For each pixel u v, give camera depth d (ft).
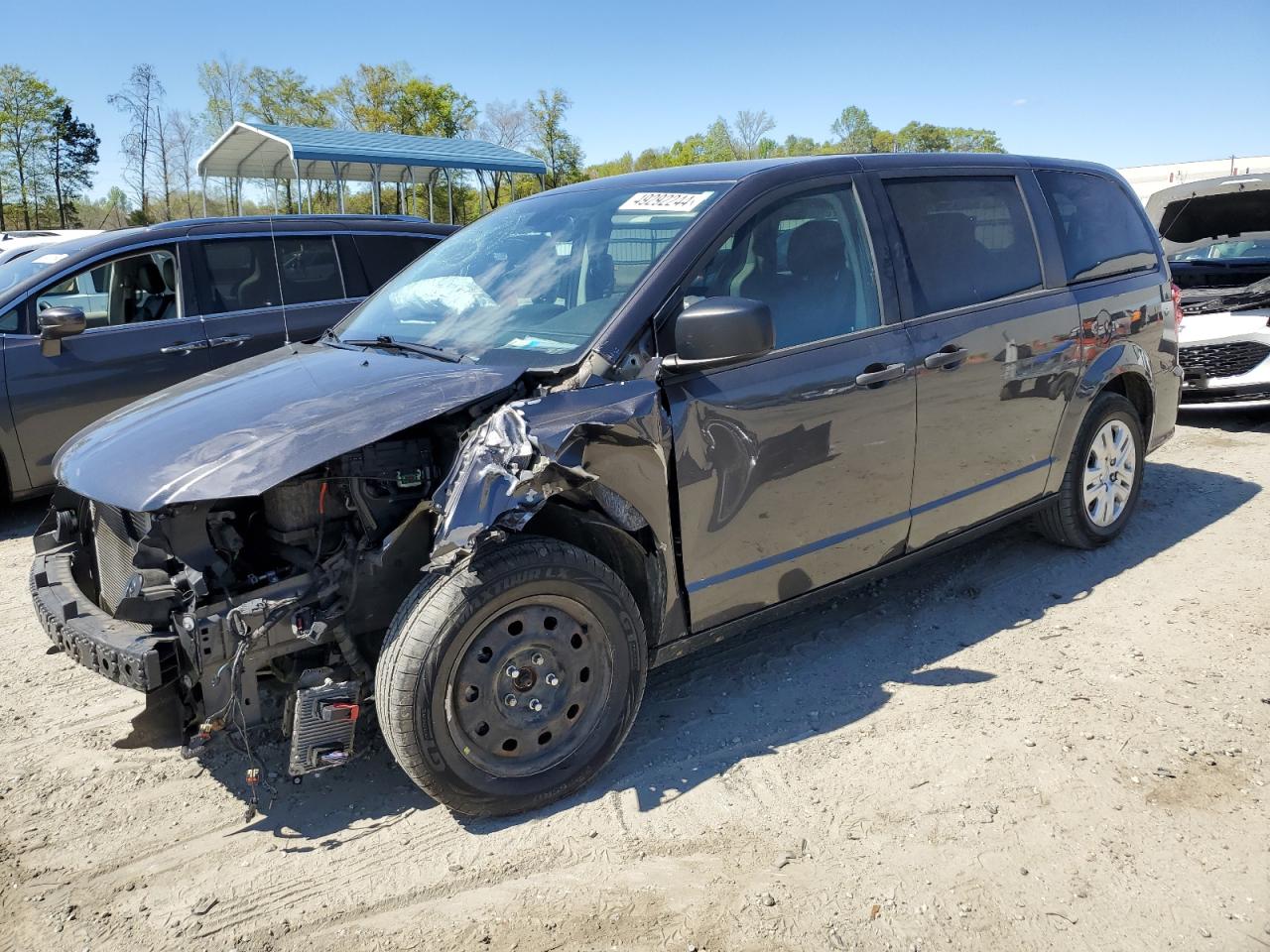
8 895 8.46
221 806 9.77
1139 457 16.38
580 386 9.36
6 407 19.52
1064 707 11.10
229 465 8.36
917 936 7.61
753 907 7.97
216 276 21.97
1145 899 7.95
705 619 10.48
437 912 8.08
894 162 12.62
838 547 11.50
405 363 10.46
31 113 140.97
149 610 8.47
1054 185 14.85
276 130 58.39
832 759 10.19
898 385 11.61
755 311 9.18
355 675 9.14
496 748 9.03
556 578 9.00
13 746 11.04
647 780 9.91
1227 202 28.14
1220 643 12.69
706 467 10.01
